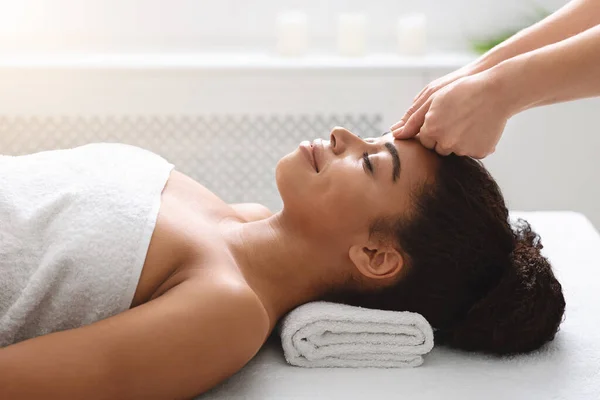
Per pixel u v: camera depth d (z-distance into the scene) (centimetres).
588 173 273
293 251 154
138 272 140
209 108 259
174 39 281
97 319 141
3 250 139
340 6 283
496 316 151
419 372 146
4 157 155
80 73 251
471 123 142
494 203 156
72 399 125
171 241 143
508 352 153
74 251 138
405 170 152
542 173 273
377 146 155
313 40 285
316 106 262
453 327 156
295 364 148
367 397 137
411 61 264
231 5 280
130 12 278
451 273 152
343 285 156
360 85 261
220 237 151
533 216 213
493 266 154
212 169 271
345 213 151
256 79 257
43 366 124
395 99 263
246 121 267
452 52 282
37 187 147
